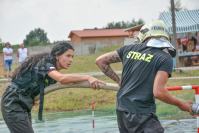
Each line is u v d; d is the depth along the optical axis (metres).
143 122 9.08
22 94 10.67
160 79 8.94
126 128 9.34
